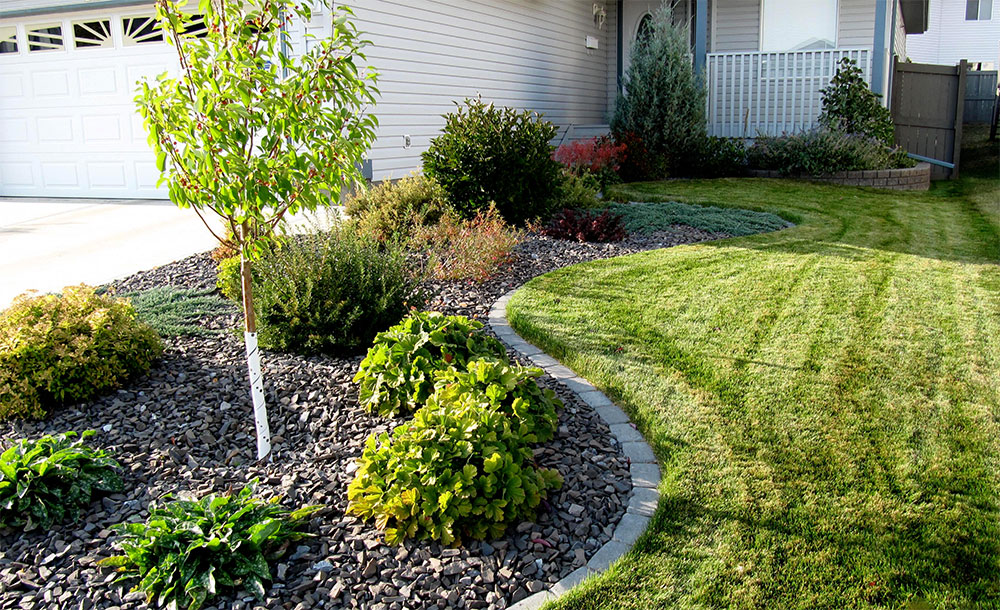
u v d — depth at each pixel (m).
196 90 3.14
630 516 3.20
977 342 4.88
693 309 5.60
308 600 2.71
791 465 3.53
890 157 12.36
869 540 2.99
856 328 5.15
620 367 4.62
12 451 3.29
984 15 22.98
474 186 8.02
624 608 2.67
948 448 3.64
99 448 3.66
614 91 16.38
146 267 6.85
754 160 12.36
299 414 4.06
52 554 2.98
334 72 3.27
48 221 9.17
